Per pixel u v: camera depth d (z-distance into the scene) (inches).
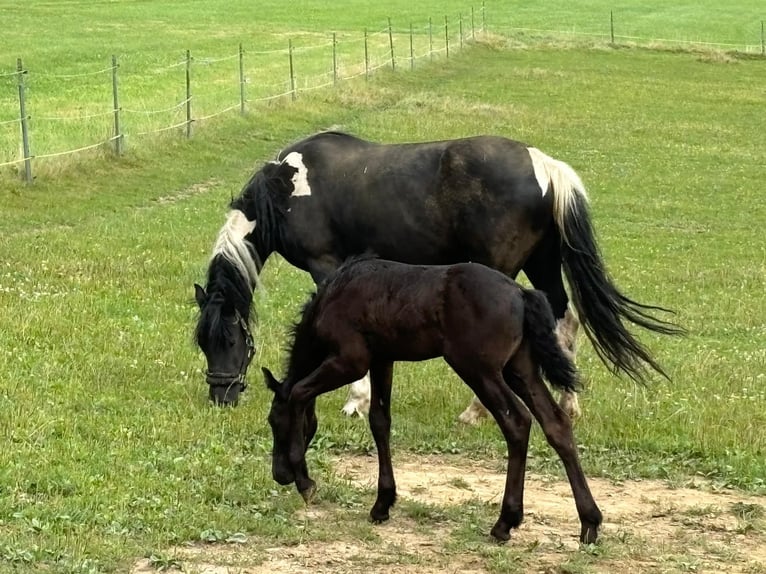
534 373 293.4
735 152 1327.5
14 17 2357.3
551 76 1856.5
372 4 2997.0
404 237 415.2
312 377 307.6
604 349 392.5
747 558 294.5
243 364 414.3
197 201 878.4
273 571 268.7
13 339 465.1
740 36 2618.1
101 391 410.6
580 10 3053.6
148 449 351.3
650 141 1370.6
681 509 331.9
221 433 374.9
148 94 1378.0
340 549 286.8
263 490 326.3
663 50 2262.6
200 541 285.3
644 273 734.5
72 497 303.3
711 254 823.7
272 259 695.7
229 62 1787.6
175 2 2874.0
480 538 297.9
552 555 289.0
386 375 309.6
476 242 405.4
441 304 291.6
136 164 956.0
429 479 351.6
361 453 375.9
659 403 435.5
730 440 391.2
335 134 438.6
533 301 289.3
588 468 365.1
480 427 402.6
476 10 2938.0
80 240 697.0
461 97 1582.2
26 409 376.5
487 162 404.8
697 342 565.6
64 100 1299.2
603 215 965.2
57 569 255.4
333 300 306.2
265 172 434.6
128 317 523.5
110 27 2292.1
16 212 761.0
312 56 1907.0
